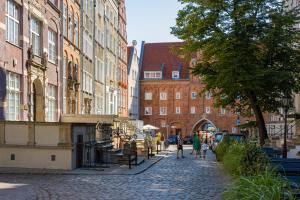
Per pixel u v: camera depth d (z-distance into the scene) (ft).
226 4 77.30
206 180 54.95
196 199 39.78
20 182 49.26
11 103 72.64
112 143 97.71
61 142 64.64
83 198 39.42
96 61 147.23
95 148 77.82
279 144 105.40
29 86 79.10
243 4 76.28
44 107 87.25
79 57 120.98
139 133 137.69
